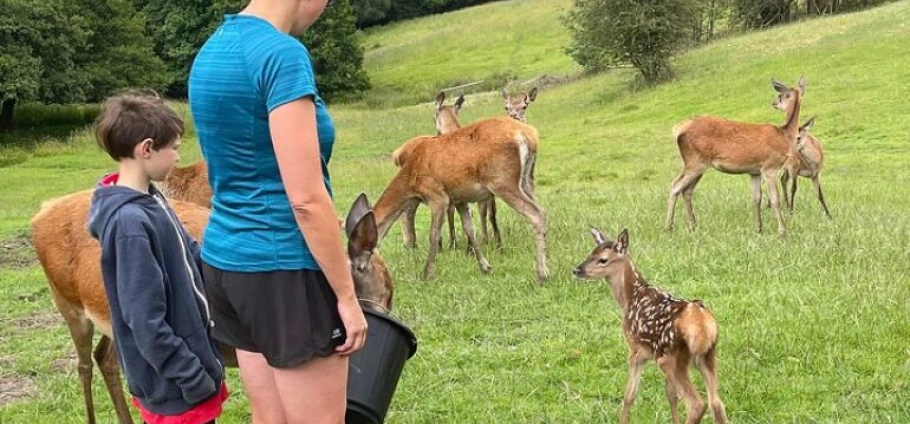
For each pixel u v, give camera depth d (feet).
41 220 17.03
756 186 33.47
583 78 107.65
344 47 140.87
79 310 16.97
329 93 139.03
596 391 18.71
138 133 12.46
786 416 16.93
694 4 87.81
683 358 15.61
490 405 18.39
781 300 23.20
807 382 18.28
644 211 37.27
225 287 10.19
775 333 20.66
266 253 9.98
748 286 24.76
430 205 29.40
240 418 18.89
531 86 113.91
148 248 12.28
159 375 12.66
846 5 108.68
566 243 31.83
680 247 29.53
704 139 33.81
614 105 83.15
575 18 94.73
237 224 10.08
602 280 26.50
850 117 60.23
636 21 86.33
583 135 70.69
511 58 140.46
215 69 9.86
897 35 78.79
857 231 29.58
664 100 79.00
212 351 13.21
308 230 9.69
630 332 16.99
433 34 168.96
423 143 29.86
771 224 33.88
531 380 19.51
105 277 12.51
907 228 30.07
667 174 50.88
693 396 15.58
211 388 12.83
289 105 9.53
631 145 63.36
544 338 22.15
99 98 105.29
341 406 10.63
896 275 24.27
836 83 69.51
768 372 18.93
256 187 10.02
